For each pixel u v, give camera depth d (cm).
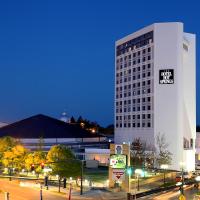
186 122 18900
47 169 12144
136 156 16850
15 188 11306
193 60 19475
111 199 10162
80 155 18962
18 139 18288
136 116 19312
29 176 14150
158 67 18175
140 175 13625
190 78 19275
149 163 17288
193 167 18825
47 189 11200
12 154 15050
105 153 18288
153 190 12000
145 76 18850
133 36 19825
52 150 12256
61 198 9888
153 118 18212
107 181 12625
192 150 18925
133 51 19762
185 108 18912
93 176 14325
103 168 16975
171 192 12131
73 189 11350
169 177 15075
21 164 15050
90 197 10262
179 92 18075
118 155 10688
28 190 11000
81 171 11006
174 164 17825
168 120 18025
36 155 13625
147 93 18662
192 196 11169
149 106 18500
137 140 17800
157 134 18025
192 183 14262
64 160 10694
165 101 18062
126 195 10769
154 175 14500
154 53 18275
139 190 11769
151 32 18525
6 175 14450
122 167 10669
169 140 17975
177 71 18050
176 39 18038
